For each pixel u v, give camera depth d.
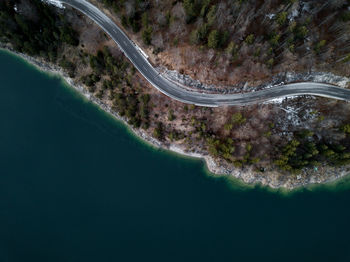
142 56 96.69
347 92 98.31
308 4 91.56
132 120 98.38
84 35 97.88
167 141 102.06
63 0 96.56
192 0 84.88
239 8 87.06
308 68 94.25
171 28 89.50
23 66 105.62
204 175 102.75
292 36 87.31
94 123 103.75
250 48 88.56
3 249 91.94
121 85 98.25
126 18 93.06
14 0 91.38
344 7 91.25
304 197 103.81
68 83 103.44
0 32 95.94
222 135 98.50
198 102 97.50
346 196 105.06
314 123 98.56
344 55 92.06
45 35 95.38
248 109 97.94
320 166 102.19
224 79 93.31
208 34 87.94
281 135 99.25
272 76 94.62
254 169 100.94
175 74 95.25
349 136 97.25
